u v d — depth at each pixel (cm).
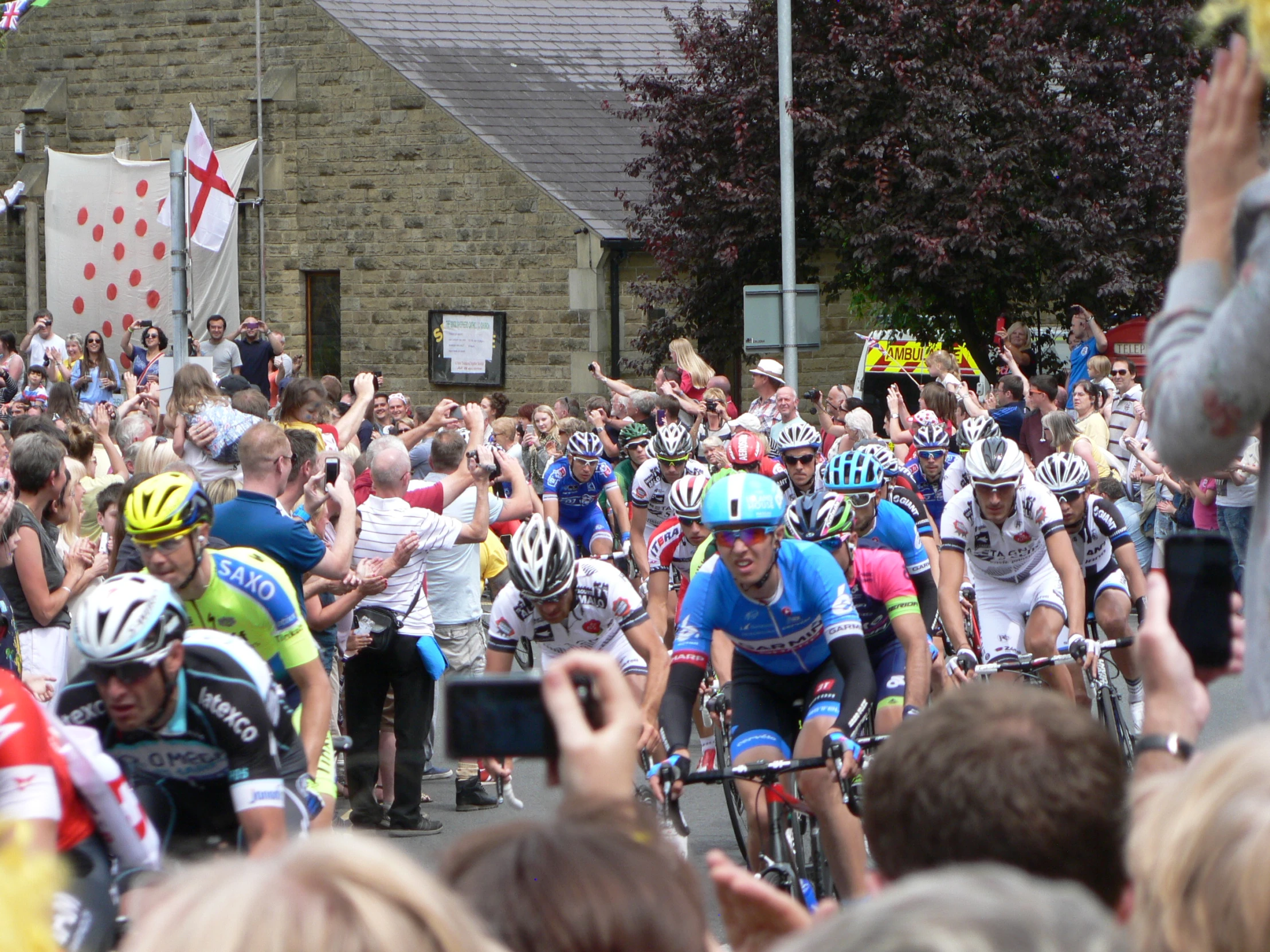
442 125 6216
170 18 6581
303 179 6419
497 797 2180
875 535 1850
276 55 6450
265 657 1288
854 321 6056
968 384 5188
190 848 1091
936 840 488
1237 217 496
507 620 1628
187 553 1216
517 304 6138
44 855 384
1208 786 364
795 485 2511
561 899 388
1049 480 2069
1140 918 374
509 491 3959
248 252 6481
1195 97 542
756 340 3962
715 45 5262
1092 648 1759
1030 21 4766
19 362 5531
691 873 444
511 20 6756
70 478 1941
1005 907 292
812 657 1486
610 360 6028
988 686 533
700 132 5238
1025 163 4800
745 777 1280
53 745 868
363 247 6347
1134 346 4825
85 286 6669
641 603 1589
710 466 3372
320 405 2417
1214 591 589
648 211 5600
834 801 1318
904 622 1540
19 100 6806
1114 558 2169
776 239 5275
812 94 4956
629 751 523
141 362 5559
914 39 4781
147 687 981
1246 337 474
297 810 1089
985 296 5097
